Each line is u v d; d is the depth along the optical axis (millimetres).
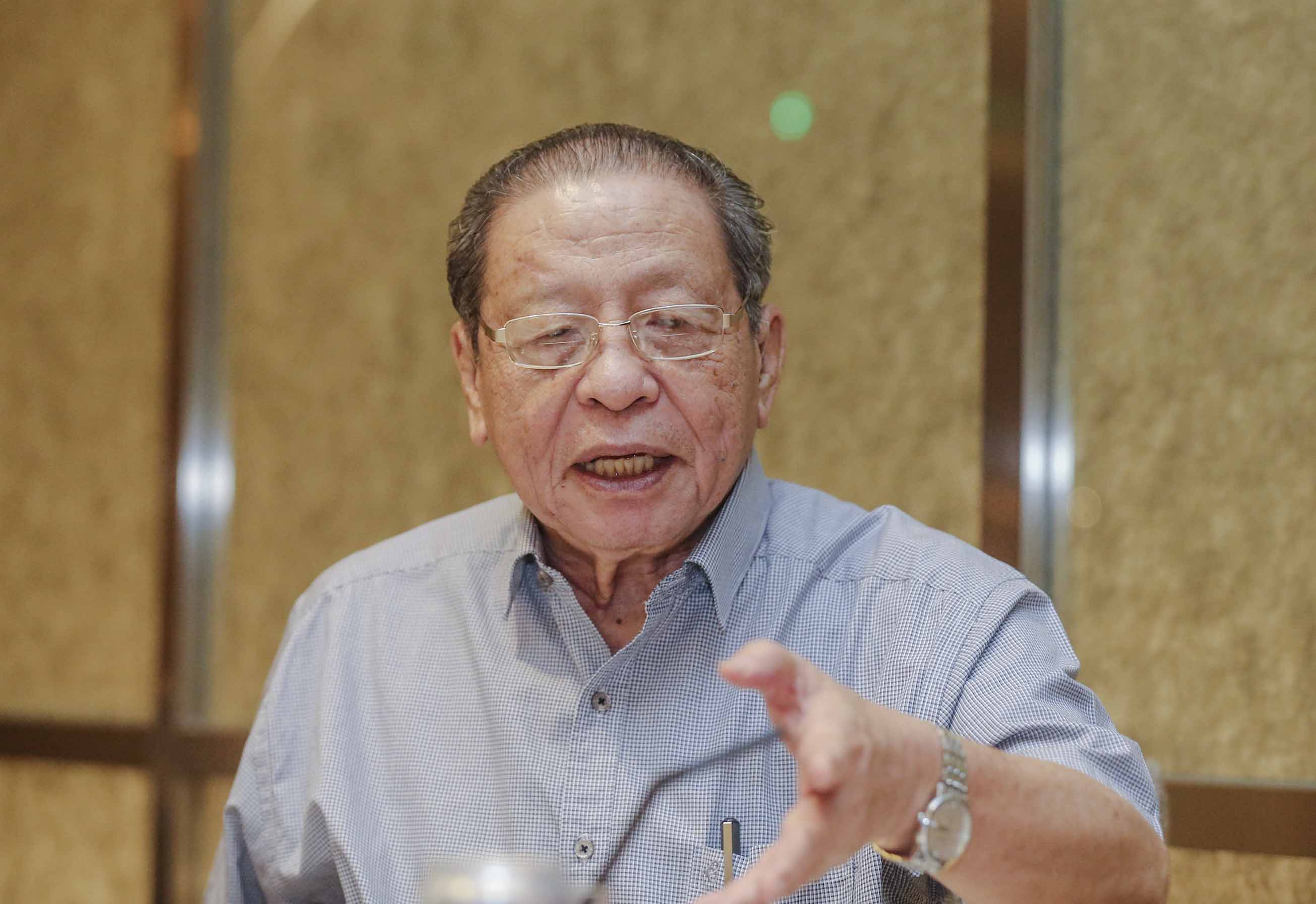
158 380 2984
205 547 2924
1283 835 2064
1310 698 2100
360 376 2822
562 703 1265
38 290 3100
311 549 2836
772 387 1366
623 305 1182
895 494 2406
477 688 1319
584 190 1205
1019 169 2318
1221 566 2178
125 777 2920
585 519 1199
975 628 1179
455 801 1271
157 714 2879
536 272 1195
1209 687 2170
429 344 2770
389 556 1465
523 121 2746
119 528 2998
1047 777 947
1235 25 2232
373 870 1267
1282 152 2184
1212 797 2119
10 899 2992
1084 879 954
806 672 835
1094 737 1073
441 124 2805
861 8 2498
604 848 1199
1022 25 2332
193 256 2934
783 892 776
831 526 1333
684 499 1197
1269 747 2123
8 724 3020
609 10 2695
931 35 2438
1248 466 2172
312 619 1446
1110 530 2262
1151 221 2268
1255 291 2188
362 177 2859
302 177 2908
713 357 1197
